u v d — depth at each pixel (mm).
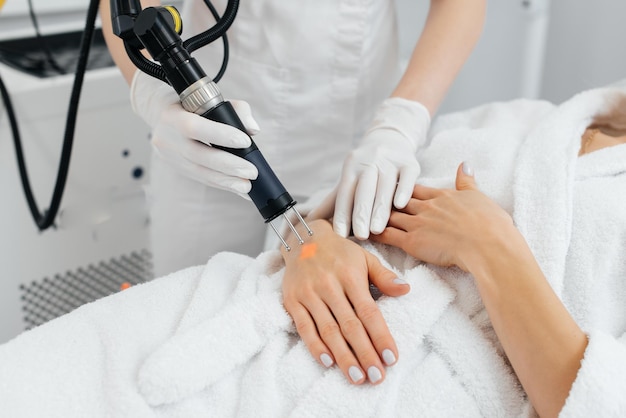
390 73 1253
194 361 699
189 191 1207
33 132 1242
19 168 1204
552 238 804
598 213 820
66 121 1169
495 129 1056
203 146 814
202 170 843
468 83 1644
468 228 796
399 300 768
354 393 691
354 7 1105
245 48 1125
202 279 830
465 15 1140
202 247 1259
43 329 775
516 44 1519
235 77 1151
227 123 756
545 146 907
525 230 824
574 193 854
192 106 755
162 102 915
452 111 1697
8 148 1235
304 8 1088
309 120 1177
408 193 907
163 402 683
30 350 741
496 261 750
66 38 1453
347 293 768
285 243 832
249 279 838
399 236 864
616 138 1020
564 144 910
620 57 1498
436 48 1124
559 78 1649
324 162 1226
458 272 815
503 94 1591
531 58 1521
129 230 1424
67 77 1264
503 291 728
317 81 1148
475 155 987
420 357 757
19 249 1312
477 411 719
